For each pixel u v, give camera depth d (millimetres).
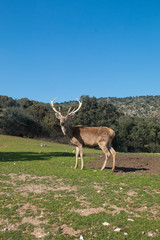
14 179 8508
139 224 4711
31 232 4438
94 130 9922
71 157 15156
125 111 89938
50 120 47750
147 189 7102
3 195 6531
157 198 6230
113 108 49656
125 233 4355
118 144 46500
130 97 122688
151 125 48031
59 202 5930
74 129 10125
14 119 44125
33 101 80000
